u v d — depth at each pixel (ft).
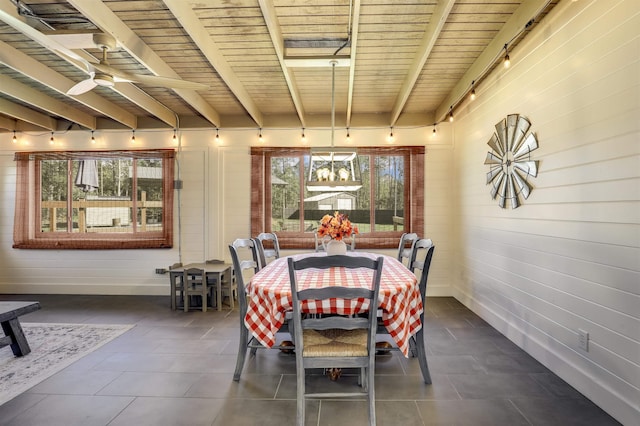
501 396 7.23
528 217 9.21
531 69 9.00
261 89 12.96
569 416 6.49
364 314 8.45
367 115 15.89
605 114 6.52
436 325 11.66
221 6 7.90
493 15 8.41
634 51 5.86
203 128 16.15
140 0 7.55
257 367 8.71
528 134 9.14
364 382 7.56
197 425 6.34
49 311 13.55
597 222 6.73
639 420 5.80
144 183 16.47
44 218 16.55
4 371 8.43
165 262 16.26
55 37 6.70
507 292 10.46
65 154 16.30
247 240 9.93
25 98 12.07
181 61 10.50
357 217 16.25
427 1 7.85
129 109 14.96
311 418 6.57
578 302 7.31
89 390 7.55
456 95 12.70
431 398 7.19
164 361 9.04
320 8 8.07
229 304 14.24
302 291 6.05
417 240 9.95
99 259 16.34
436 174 15.79
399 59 10.64
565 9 7.62
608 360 6.50
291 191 16.33
